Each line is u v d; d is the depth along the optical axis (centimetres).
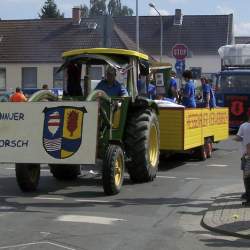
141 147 1223
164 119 1462
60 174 1279
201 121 1612
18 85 4975
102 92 1126
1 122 1094
